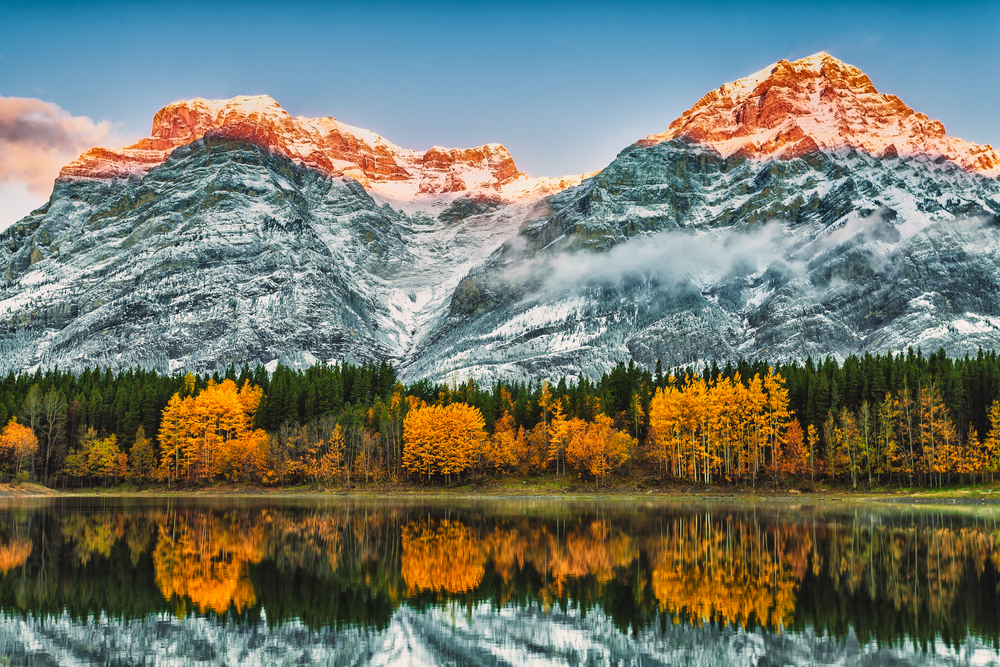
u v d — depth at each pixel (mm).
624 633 42875
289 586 54844
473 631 43375
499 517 102188
